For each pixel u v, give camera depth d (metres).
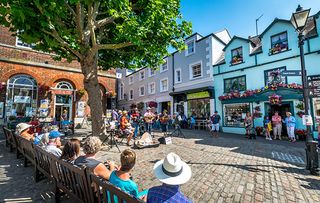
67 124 12.16
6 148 8.06
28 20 5.44
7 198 3.52
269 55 13.23
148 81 25.50
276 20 12.98
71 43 6.75
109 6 7.28
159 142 8.82
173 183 1.90
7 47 13.93
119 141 9.37
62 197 3.64
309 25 12.49
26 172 4.99
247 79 14.41
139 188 3.95
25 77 14.73
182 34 8.85
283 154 6.98
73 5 7.80
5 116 13.50
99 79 18.69
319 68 10.95
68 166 2.89
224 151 7.42
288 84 11.34
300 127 11.30
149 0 7.62
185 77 19.70
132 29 6.84
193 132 14.56
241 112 14.49
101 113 8.55
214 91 16.64
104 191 2.18
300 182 4.24
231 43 15.72
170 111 21.34
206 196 3.56
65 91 16.48
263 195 3.60
